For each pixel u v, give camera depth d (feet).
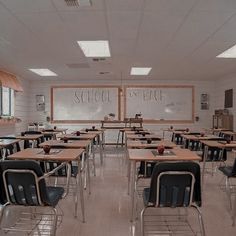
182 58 20.06
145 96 32.55
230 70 25.40
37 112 32.78
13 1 10.04
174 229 9.09
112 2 10.16
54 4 10.34
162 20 12.02
